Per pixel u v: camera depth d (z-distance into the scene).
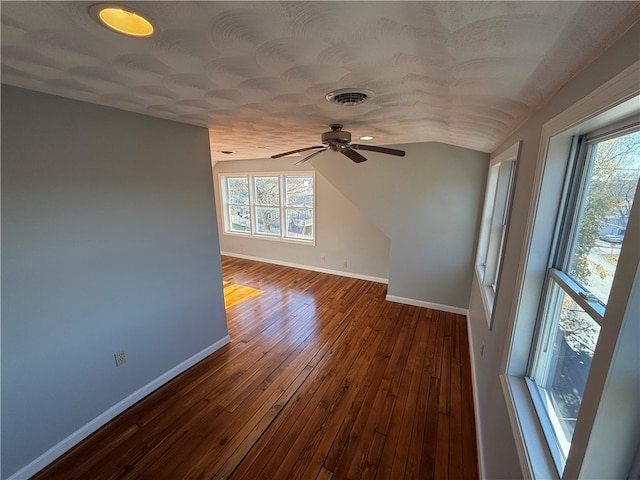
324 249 5.50
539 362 1.34
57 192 1.68
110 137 1.88
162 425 2.06
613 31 0.65
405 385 2.48
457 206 3.60
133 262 2.12
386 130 2.47
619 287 0.65
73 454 1.83
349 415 2.16
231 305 4.13
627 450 0.69
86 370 1.92
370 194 4.02
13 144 1.49
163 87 1.38
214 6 0.69
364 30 0.79
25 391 1.65
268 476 1.72
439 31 0.76
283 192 5.72
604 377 0.67
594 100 0.79
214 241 2.79
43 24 0.79
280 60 1.02
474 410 2.19
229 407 2.23
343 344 3.12
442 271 3.84
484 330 2.29
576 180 1.15
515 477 1.12
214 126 2.45
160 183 2.23
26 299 1.61
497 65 0.93
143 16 0.74
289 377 2.58
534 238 1.28
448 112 1.63
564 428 1.08
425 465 1.79
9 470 1.62
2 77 1.29
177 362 2.58
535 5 0.60
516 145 1.73
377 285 4.91
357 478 1.71
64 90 1.49
